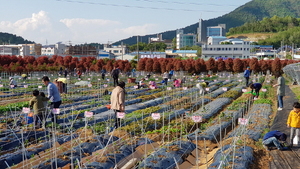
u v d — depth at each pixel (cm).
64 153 1184
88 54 13088
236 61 6881
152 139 1492
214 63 6962
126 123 1828
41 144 1331
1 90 3459
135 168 1073
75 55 12912
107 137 1395
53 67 6506
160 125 1814
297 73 3838
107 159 1123
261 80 4912
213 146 1447
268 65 6706
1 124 1798
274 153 1233
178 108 2336
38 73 6269
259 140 1393
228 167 1045
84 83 4209
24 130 1570
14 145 1388
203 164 1209
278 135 1284
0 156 1204
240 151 1198
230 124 1861
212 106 2389
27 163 1115
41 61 7156
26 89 3572
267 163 1141
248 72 3772
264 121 1772
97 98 2853
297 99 2650
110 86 4184
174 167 1130
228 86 4150
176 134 1539
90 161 1110
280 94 2056
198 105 2573
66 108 2284
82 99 2842
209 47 14838
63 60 7294
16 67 5766
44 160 1143
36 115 1625
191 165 1200
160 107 2297
